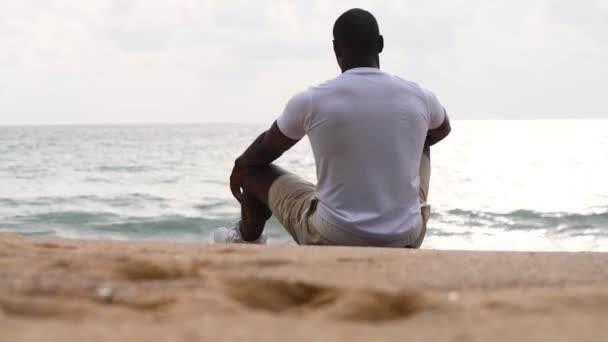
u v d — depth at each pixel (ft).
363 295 4.91
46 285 5.18
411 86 11.66
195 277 5.72
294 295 5.43
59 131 395.55
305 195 12.11
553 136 257.75
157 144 199.62
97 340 3.72
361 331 4.00
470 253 8.39
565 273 6.32
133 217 50.98
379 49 12.09
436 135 12.54
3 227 45.65
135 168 100.68
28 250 7.63
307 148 171.12
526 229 46.62
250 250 8.11
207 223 48.73
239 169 12.85
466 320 4.25
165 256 7.11
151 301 4.79
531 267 6.69
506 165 104.68
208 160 120.78
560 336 3.81
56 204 57.52
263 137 12.28
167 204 58.54
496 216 51.98
